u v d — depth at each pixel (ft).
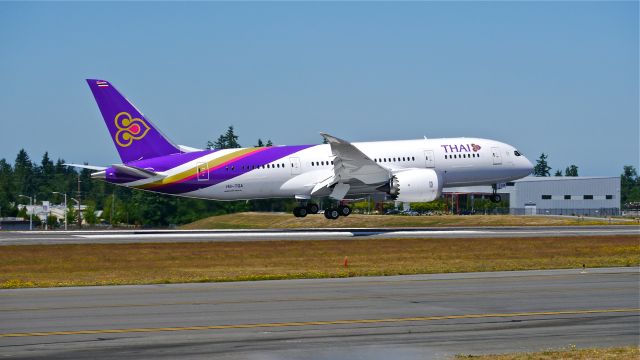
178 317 183.01
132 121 454.81
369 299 212.64
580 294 220.23
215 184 459.73
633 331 165.68
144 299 214.28
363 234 435.94
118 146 453.99
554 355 140.46
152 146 458.09
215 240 398.83
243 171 460.96
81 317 182.80
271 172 463.83
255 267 310.04
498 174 494.59
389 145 481.87
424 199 457.27
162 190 458.09
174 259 332.80
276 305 201.46
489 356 141.08
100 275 284.00
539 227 548.31
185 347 150.71
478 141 496.64
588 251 359.46
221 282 264.11
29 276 281.95
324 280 265.54
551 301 206.59
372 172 450.30
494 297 214.90
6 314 187.32
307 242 386.73
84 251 351.46
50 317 183.01
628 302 204.33
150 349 148.97
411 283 252.21
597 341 155.63
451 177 487.20
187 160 457.68
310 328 169.48
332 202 585.22
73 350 147.95
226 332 165.07
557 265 307.58
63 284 255.91
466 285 244.42
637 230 480.64
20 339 157.69
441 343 154.51
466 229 505.25
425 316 184.03
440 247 372.58
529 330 167.02
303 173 467.52
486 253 353.72
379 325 172.86
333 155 464.65
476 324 173.99
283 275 278.87
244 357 142.72
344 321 177.68
